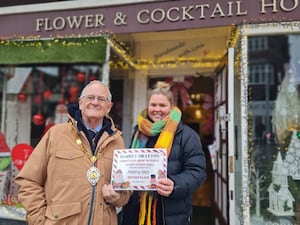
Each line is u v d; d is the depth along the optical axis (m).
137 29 3.41
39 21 3.66
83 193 1.67
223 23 3.19
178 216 1.92
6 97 4.33
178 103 4.80
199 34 4.29
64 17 3.60
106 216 1.72
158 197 1.95
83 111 1.84
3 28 3.77
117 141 1.89
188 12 3.28
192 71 4.67
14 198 3.70
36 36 3.66
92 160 1.73
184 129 2.05
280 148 3.53
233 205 3.09
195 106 4.98
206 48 4.56
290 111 4.14
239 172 3.17
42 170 1.76
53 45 3.57
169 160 1.95
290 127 3.90
